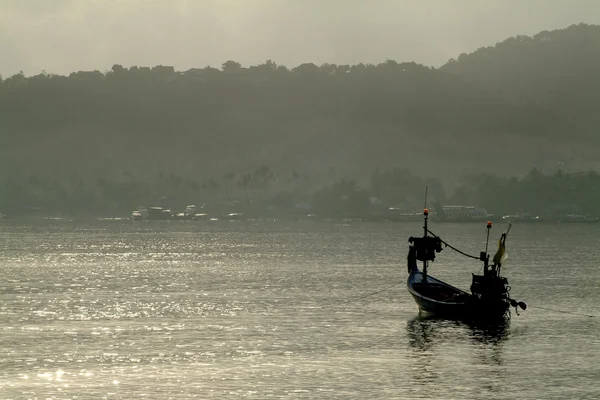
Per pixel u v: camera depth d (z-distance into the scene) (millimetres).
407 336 184000
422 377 147625
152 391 137750
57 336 183375
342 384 142625
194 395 135750
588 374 150625
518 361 160375
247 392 137375
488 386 142375
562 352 168375
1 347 170625
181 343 175375
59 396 135000
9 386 140500
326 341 178000
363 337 183000
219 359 160125
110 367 153500
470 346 173625
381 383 143375
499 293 197750
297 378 146000
